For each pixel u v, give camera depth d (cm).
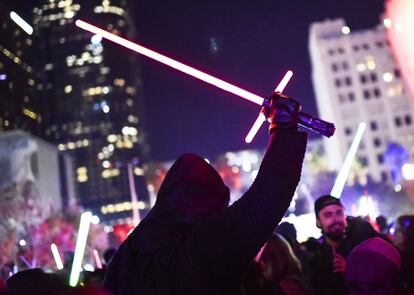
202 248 267
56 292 250
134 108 18325
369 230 612
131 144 17625
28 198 3769
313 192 6888
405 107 10725
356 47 11050
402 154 7906
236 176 12294
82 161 16975
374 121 10781
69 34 17825
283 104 275
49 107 16975
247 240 261
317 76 12194
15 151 5838
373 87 10875
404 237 596
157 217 301
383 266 353
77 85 17675
